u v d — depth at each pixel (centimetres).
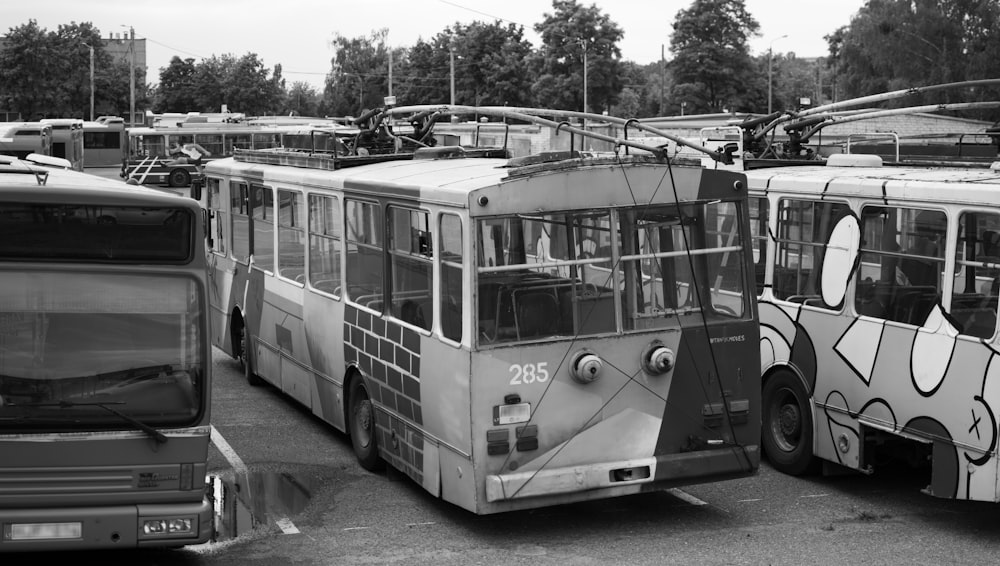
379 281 986
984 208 820
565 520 902
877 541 837
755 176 1074
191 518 725
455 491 852
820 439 996
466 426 825
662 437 873
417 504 941
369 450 1030
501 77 6681
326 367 1129
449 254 846
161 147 5419
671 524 889
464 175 893
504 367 823
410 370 919
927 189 870
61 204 716
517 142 3544
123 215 725
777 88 7819
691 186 877
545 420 836
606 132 3366
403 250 931
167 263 733
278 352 1288
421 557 800
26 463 701
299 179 1189
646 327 865
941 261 859
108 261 723
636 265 862
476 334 816
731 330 891
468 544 833
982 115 5728
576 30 6556
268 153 1342
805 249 1012
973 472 828
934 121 3919
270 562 788
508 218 823
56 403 708
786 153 1304
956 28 5806
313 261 1159
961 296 841
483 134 3672
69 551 814
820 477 1034
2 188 705
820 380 991
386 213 962
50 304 713
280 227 1268
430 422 887
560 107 6538
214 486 993
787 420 1045
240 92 9425
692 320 880
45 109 8575
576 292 845
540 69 6650
